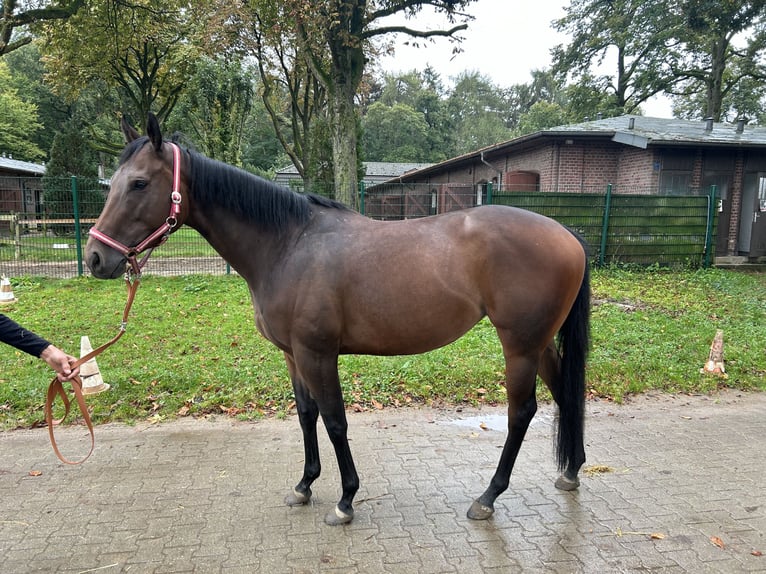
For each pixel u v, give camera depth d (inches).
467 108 2370.8
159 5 698.2
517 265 94.2
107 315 270.7
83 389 165.0
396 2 487.8
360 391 171.8
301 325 93.0
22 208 478.0
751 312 280.1
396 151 2075.5
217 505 107.3
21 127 1215.6
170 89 933.8
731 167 512.7
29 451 132.2
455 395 170.7
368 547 93.4
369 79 721.6
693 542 94.8
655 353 206.4
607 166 550.0
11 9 498.6
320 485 116.6
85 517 102.6
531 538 96.3
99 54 737.0
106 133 1279.5
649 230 430.9
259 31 654.5
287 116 1350.9
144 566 87.5
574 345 106.1
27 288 339.9
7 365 192.9
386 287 92.7
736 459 129.1
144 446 135.5
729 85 935.0
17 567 87.3
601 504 108.3
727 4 705.6
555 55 999.6
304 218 98.6
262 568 87.0
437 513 105.0
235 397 164.6
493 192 414.0
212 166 95.9
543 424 154.3
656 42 844.6
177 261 462.3
